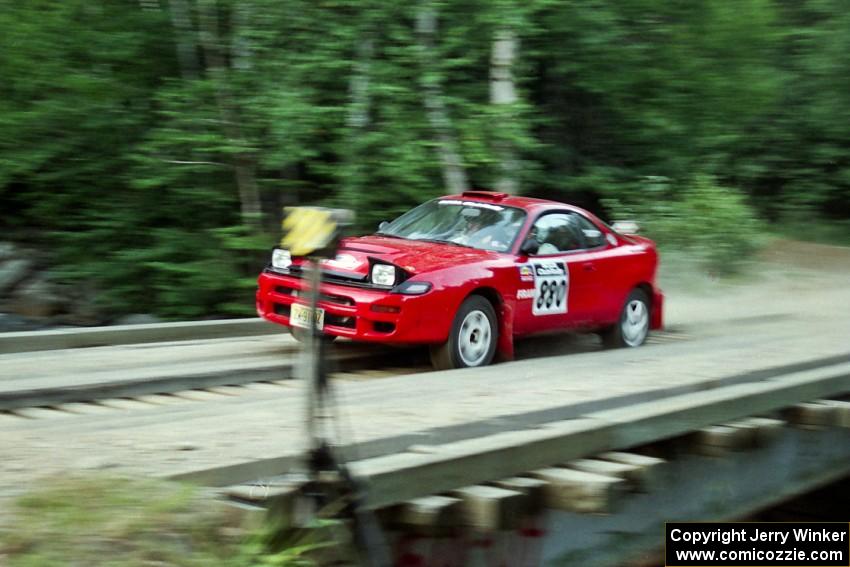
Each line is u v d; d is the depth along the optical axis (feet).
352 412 19.62
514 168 51.90
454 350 28.55
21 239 61.00
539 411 20.10
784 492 25.08
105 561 11.70
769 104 62.28
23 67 48.80
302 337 29.37
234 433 17.49
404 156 47.06
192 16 50.78
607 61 55.83
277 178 52.06
